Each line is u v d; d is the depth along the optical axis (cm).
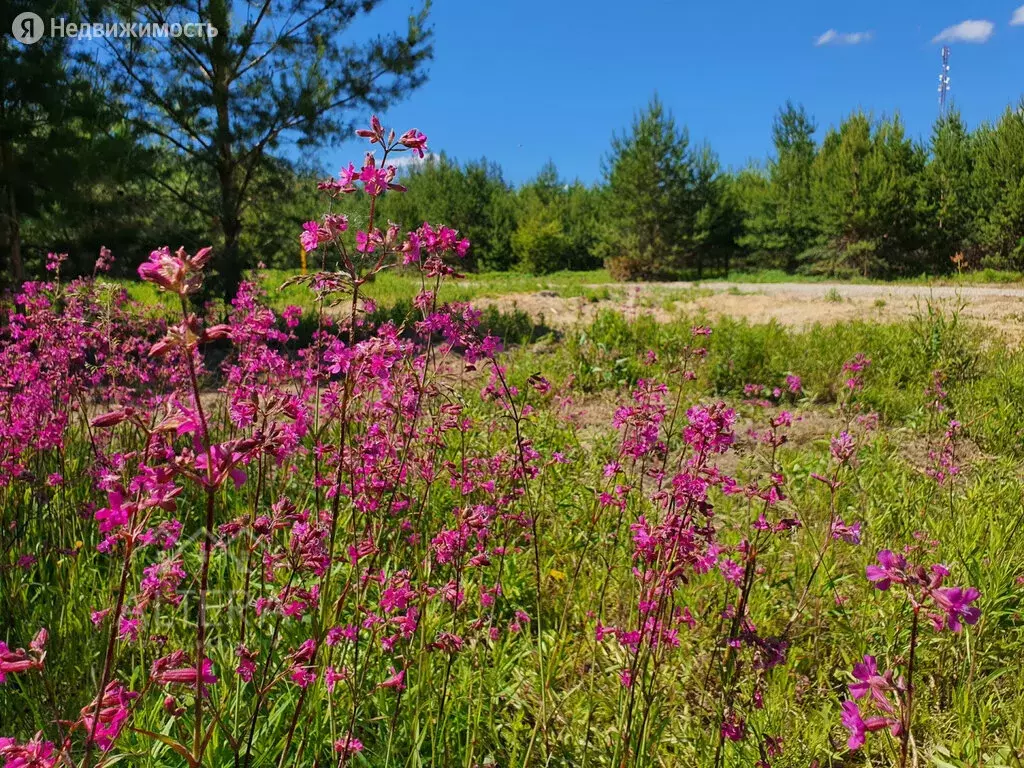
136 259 1283
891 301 1684
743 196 4053
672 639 264
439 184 4738
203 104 1214
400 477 316
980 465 638
